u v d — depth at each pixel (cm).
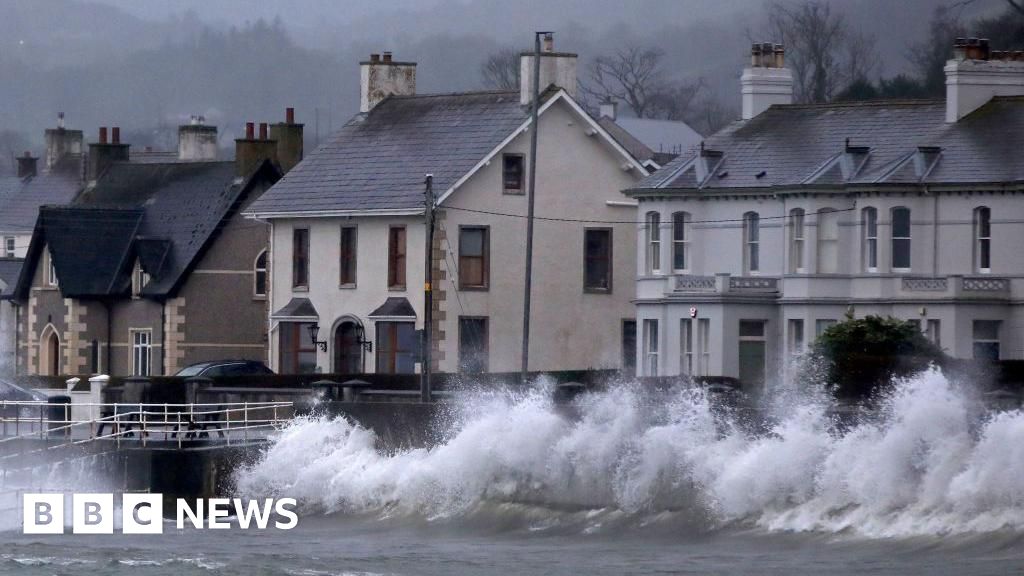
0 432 15862
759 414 12100
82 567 11269
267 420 15050
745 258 19500
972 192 18000
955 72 18800
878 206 18450
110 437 14462
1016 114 18550
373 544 12275
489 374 18538
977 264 18038
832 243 18812
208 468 14250
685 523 12119
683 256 19962
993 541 10481
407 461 13962
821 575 9931
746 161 19788
